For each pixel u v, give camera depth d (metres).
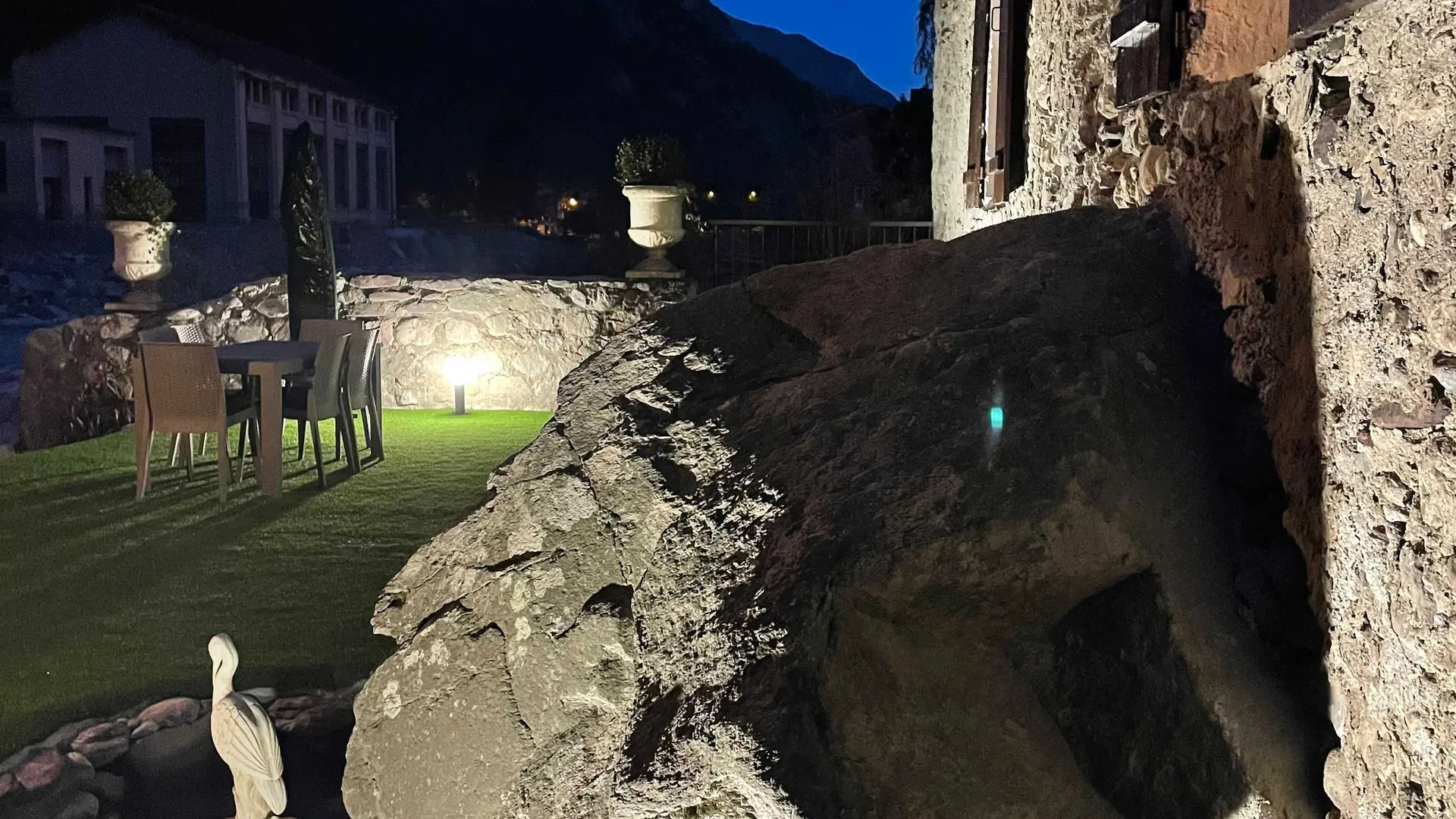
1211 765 1.61
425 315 8.48
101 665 3.40
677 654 1.80
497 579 2.34
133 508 5.36
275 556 4.53
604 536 2.24
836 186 14.28
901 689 1.65
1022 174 4.30
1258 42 2.41
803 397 2.22
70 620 3.78
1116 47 2.86
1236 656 1.67
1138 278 2.29
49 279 19.61
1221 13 2.42
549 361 8.52
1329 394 1.66
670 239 8.61
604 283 8.49
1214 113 2.17
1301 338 1.76
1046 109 3.70
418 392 8.54
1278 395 1.84
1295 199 1.79
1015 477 1.80
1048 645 1.81
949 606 1.76
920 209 10.27
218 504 5.43
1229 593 1.75
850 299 2.55
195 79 27.59
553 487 2.45
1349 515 1.58
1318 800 1.60
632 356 2.71
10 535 4.86
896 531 1.76
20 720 3.03
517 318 8.49
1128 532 1.75
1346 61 1.62
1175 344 2.12
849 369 2.25
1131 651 1.73
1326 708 1.62
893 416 2.03
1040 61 3.79
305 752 2.97
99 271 20.83
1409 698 1.42
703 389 2.46
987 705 1.71
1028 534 1.72
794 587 1.71
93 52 27.55
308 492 5.69
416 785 2.17
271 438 5.60
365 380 6.32
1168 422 1.96
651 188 8.41
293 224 7.45
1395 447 1.46
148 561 4.46
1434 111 1.38
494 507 2.56
